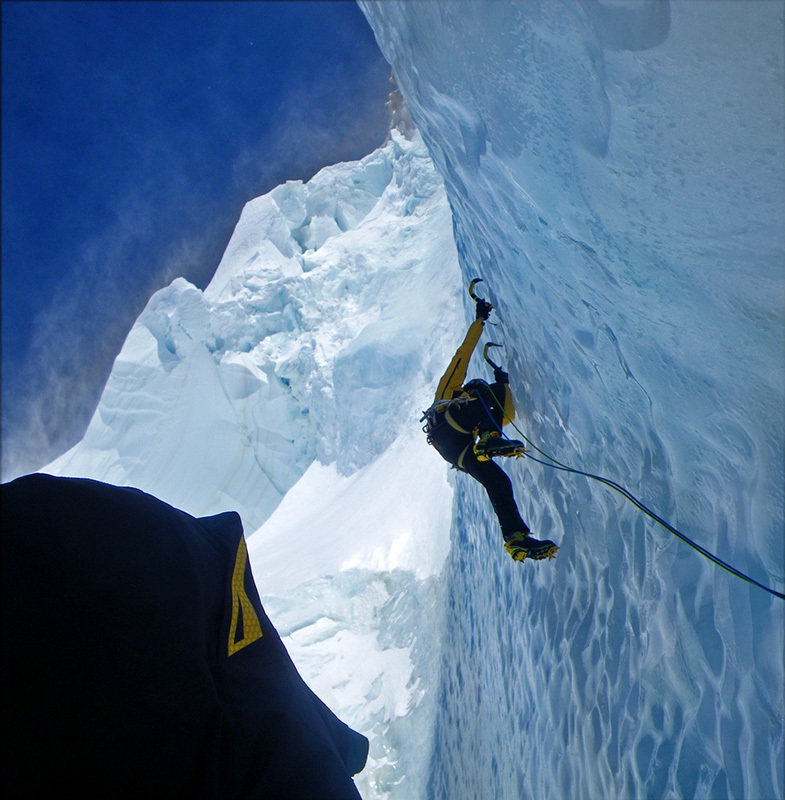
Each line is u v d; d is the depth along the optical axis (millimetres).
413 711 6898
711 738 2109
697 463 2371
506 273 4168
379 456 13117
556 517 3918
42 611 1340
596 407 3205
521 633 4324
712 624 2186
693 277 2078
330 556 9828
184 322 18172
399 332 13812
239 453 17406
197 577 1550
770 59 1589
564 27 1987
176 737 1420
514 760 4004
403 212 17234
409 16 2971
